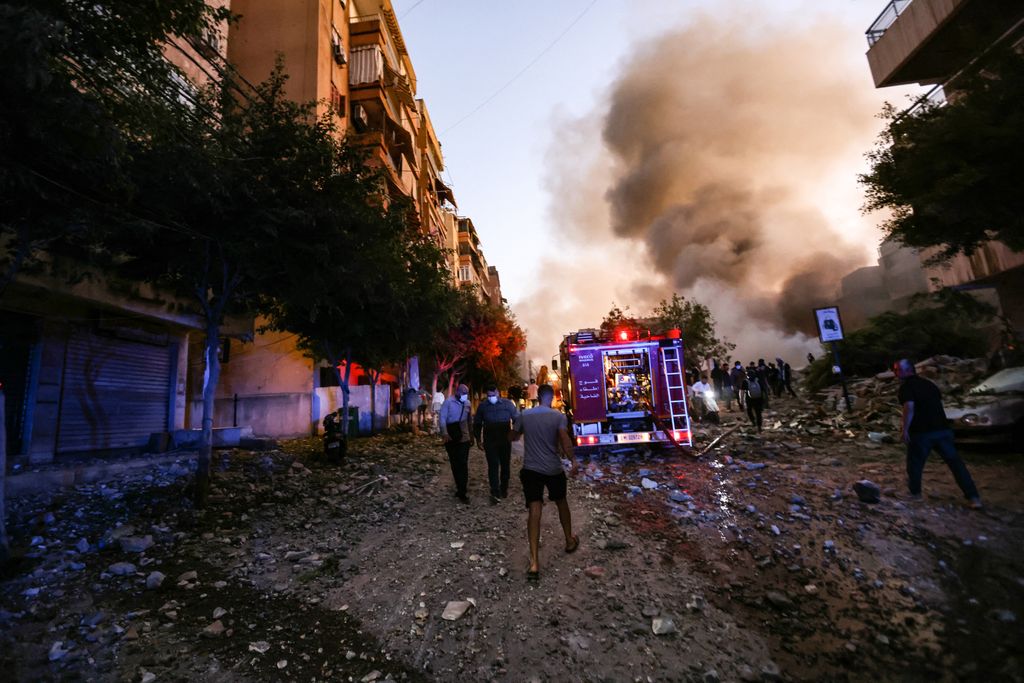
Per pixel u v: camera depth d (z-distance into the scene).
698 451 9.95
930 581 4.00
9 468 7.86
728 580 4.30
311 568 4.82
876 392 14.07
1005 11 13.66
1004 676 2.93
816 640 3.44
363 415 17.75
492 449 7.17
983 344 16.52
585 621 3.77
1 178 4.05
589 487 7.58
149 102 5.51
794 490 6.61
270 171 6.91
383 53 23.56
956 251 9.32
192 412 15.88
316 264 7.34
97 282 9.42
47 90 3.67
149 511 6.16
